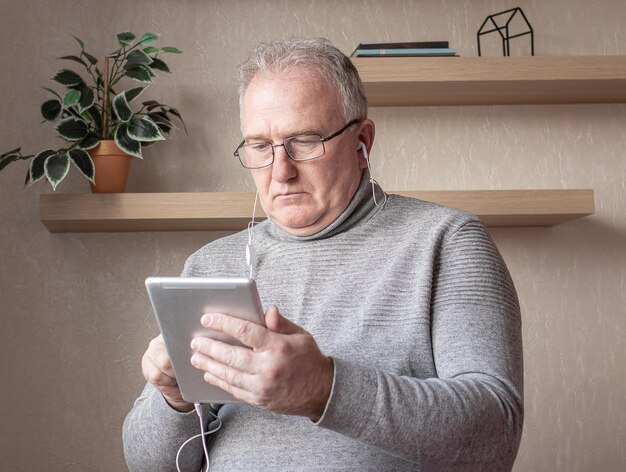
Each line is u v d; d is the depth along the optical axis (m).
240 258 1.43
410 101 2.56
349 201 1.37
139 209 2.33
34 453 2.48
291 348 1.00
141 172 2.56
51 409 2.50
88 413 2.50
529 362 2.56
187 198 2.34
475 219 1.32
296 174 1.33
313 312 1.32
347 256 1.34
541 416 2.55
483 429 1.09
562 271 2.60
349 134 1.36
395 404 1.04
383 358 1.24
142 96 2.57
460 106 2.62
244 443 1.27
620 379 2.57
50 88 2.55
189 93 2.59
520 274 2.59
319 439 1.23
